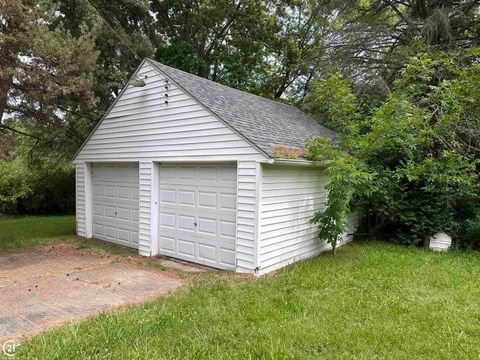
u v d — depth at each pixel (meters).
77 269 6.26
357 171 6.36
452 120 7.93
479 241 7.77
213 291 4.85
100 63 11.91
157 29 17.34
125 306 4.43
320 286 5.09
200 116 6.37
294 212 6.70
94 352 3.17
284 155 5.82
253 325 3.75
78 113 11.43
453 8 10.34
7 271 6.09
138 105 7.57
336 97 8.17
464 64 9.40
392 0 11.48
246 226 5.80
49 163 12.99
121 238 8.47
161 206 7.36
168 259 7.08
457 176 7.49
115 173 8.59
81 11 11.22
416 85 8.37
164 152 7.06
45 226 11.30
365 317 3.99
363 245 8.32
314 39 16.58
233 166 6.11
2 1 6.42
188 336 3.48
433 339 3.47
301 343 3.38
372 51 11.54
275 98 18.73
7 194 14.09
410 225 8.33
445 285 5.20
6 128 9.37
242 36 18.14
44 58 7.08
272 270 6.05
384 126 7.23
